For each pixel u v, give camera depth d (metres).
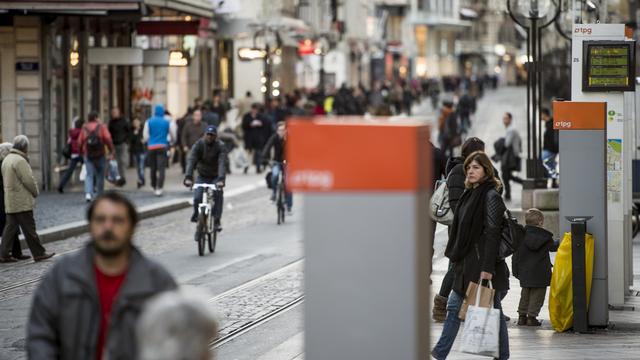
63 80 72.19
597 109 27.98
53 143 68.31
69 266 12.80
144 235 49.44
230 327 28.97
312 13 173.50
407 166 11.57
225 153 43.97
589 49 30.31
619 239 30.25
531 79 48.41
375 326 11.67
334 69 178.50
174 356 9.90
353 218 11.66
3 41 67.25
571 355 24.92
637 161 48.50
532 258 28.52
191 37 98.19
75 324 12.71
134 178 76.88
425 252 12.06
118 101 88.88
